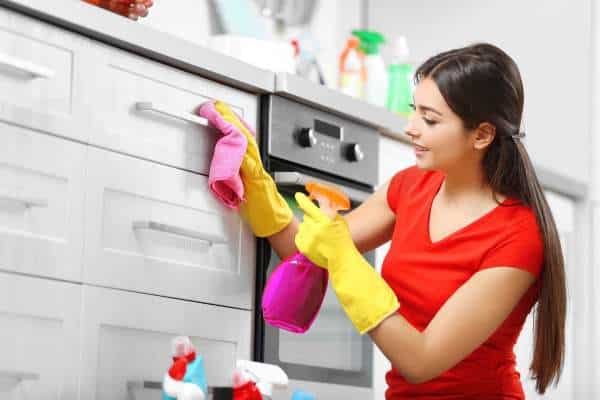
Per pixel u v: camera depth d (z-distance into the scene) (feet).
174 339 7.27
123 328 7.59
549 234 7.19
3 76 6.78
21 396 6.84
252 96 9.02
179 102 8.22
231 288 8.60
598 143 14.73
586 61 14.82
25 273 6.88
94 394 7.34
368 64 12.21
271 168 9.12
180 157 8.15
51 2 7.04
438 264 7.30
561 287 7.22
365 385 10.39
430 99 7.09
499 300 7.00
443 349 6.86
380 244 8.23
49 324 7.04
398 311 7.07
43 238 7.02
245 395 7.18
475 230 7.23
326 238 6.98
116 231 7.59
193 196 8.25
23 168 6.89
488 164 7.34
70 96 7.27
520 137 7.27
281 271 7.83
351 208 10.23
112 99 7.61
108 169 7.52
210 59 8.36
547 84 14.58
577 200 14.60
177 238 8.10
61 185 7.17
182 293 8.11
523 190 7.30
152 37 7.83
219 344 8.51
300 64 11.73
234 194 8.52
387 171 10.94
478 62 7.06
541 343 7.36
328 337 9.88
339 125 10.01
